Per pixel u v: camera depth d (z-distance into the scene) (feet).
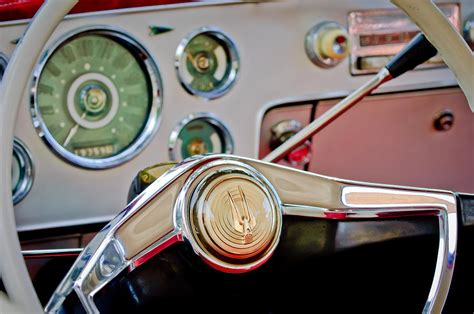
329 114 2.48
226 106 3.09
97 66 2.88
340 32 3.11
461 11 3.30
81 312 1.70
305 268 1.86
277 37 3.11
